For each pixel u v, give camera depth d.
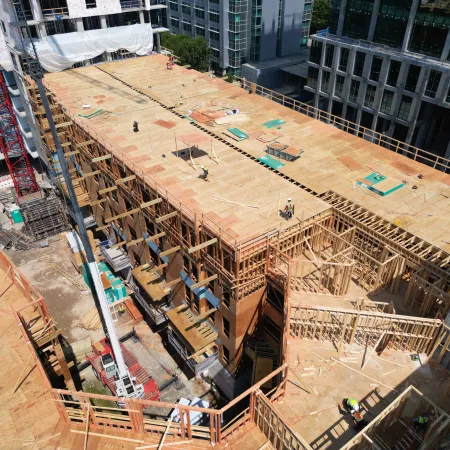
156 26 62.56
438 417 15.70
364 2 62.66
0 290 23.00
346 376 19.61
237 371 30.61
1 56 52.00
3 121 54.12
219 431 15.06
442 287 23.17
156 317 35.06
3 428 15.80
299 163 34.56
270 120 42.22
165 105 45.25
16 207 51.50
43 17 50.16
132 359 33.94
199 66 92.69
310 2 100.31
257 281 26.80
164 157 35.16
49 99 46.38
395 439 16.84
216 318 30.14
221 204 29.12
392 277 25.02
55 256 47.03
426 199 30.27
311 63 72.81
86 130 39.41
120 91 49.06
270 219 27.61
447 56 55.28
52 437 15.47
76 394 15.07
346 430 17.41
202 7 98.94
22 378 17.67
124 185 35.56
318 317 21.86
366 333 21.03
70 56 53.47
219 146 37.09
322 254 28.98
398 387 19.08
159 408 31.45
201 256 28.12
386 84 61.94
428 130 64.75
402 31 59.25
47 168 57.38
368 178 32.47
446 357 19.70
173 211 29.31
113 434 15.55
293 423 17.64
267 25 94.69
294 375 19.67
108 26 59.06
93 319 39.00
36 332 21.38
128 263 41.69
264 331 29.81
